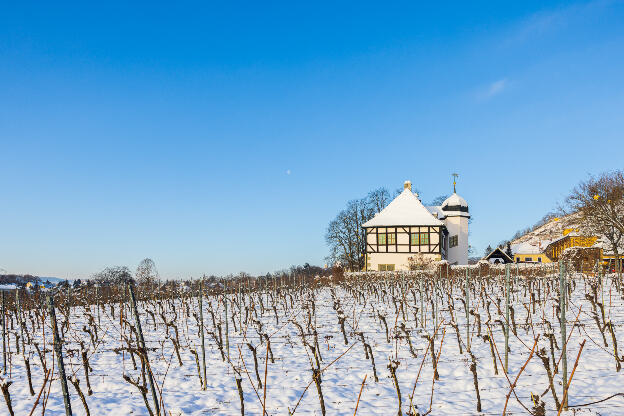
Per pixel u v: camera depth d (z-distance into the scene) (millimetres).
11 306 14289
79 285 20281
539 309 13961
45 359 9281
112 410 6820
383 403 6727
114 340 12250
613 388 6688
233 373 8680
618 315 12078
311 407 6691
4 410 6816
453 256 50625
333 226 50812
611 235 34344
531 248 58188
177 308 18266
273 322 14336
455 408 6320
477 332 10977
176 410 6742
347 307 16891
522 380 7383
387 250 43719
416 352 9648
